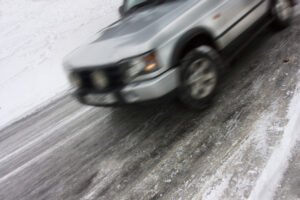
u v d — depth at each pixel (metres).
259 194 1.63
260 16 3.49
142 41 2.37
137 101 2.49
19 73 10.05
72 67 2.89
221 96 2.97
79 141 3.34
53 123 4.43
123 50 2.43
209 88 2.84
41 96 6.86
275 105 2.41
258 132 2.16
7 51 13.12
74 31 12.77
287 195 1.57
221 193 1.76
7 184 2.98
